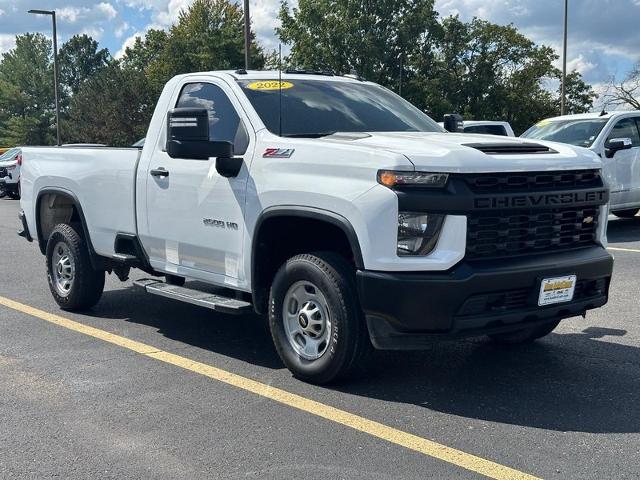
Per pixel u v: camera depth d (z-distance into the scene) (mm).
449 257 4250
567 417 4379
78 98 51656
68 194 7055
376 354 5699
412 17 50625
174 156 5207
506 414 4434
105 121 49281
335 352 4695
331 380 4875
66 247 7180
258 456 3863
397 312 4293
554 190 4609
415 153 4348
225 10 50750
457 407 4559
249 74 5844
